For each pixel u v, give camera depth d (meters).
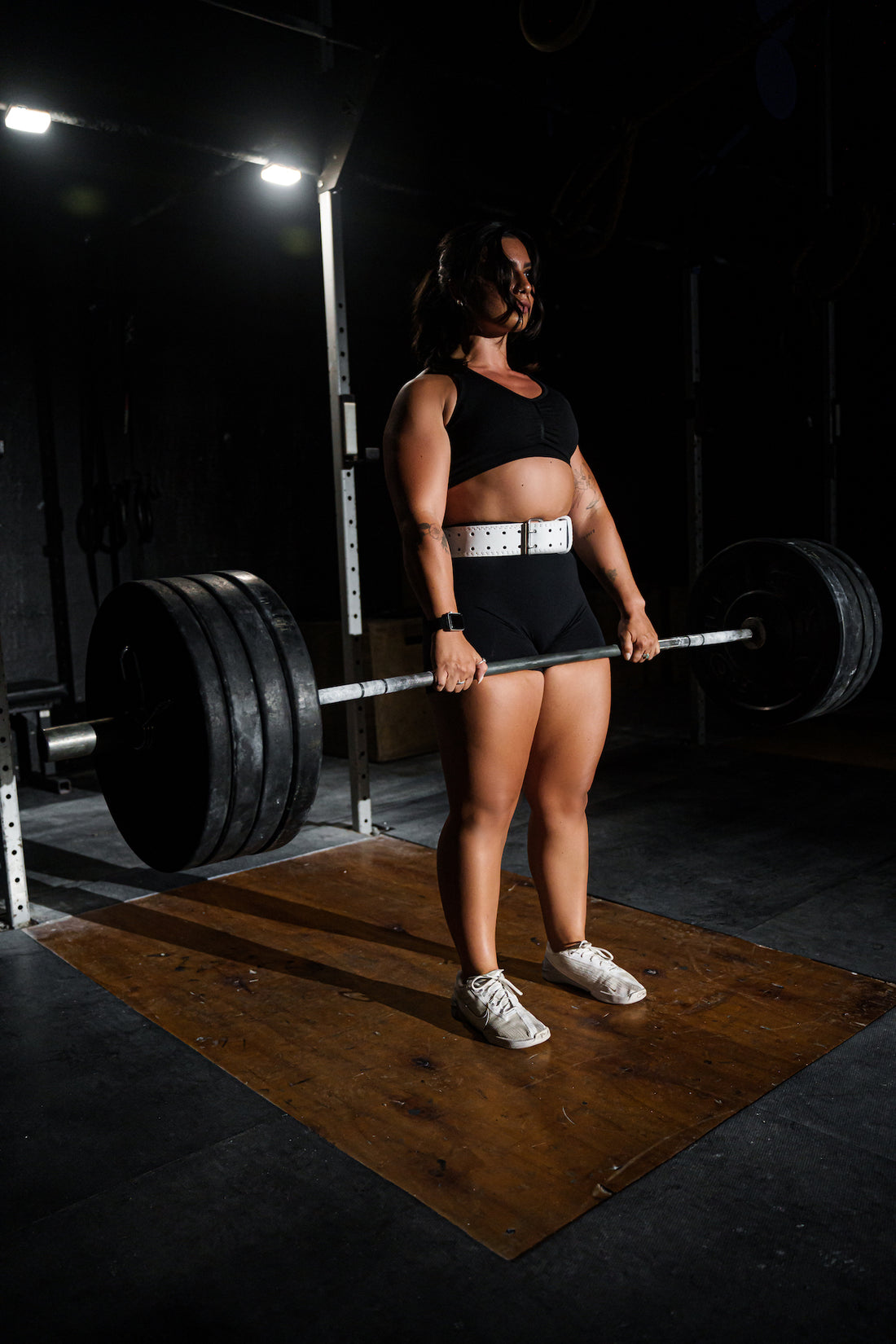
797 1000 2.05
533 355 2.12
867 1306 1.25
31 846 3.29
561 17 2.35
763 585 2.57
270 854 3.08
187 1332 1.23
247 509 4.88
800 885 2.69
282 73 2.91
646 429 6.21
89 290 4.25
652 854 2.97
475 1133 1.63
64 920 2.60
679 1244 1.37
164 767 1.73
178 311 4.56
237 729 1.62
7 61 2.48
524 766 1.92
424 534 1.78
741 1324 1.23
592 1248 1.36
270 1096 1.75
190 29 2.85
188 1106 1.73
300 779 1.72
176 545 4.65
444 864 1.96
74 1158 1.58
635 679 5.91
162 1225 1.43
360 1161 1.56
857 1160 1.54
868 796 3.50
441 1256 1.35
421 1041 1.93
